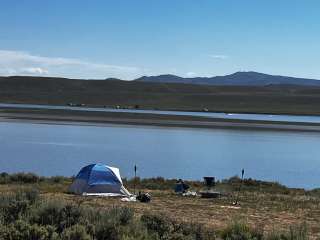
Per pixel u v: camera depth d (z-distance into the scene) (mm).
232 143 69750
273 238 12320
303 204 22656
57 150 55719
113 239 10773
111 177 23375
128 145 62875
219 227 15102
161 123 98062
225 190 27438
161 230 11719
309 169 49281
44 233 10344
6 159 48062
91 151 56000
